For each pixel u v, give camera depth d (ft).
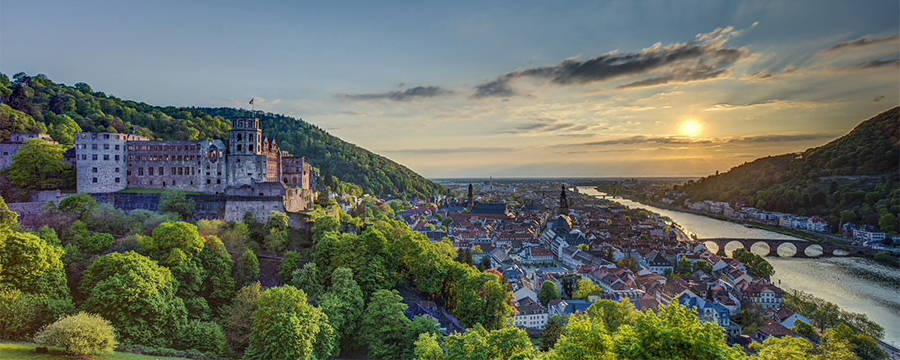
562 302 597.52
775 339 235.40
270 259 470.80
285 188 565.12
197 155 579.89
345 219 593.83
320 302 362.12
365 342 354.54
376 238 460.55
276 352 284.61
